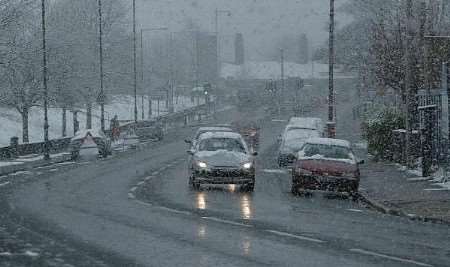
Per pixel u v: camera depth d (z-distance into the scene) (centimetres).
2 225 1493
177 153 4228
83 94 5916
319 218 1672
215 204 1931
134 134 5031
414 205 1872
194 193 2219
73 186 2416
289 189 2411
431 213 1717
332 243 1292
